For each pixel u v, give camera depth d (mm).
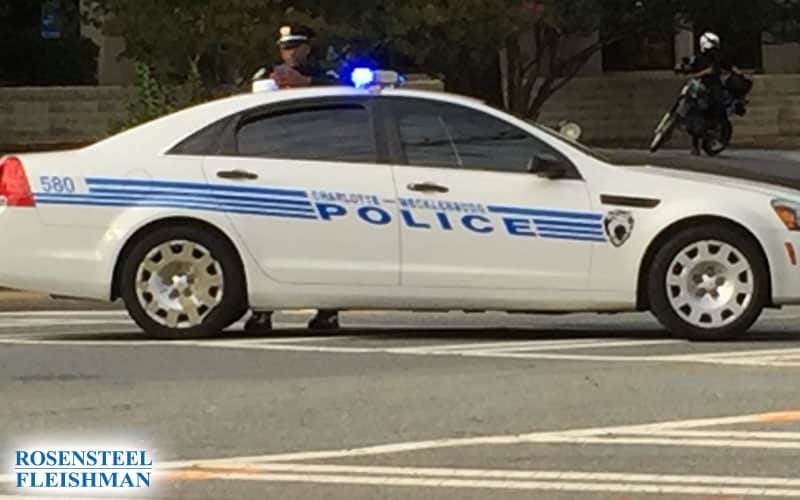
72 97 26656
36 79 27844
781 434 7680
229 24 17781
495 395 8703
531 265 10477
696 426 7871
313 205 10562
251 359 10070
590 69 31094
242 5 17812
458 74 24594
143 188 10641
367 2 20406
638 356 10016
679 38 31516
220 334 11117
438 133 10664
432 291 10531
